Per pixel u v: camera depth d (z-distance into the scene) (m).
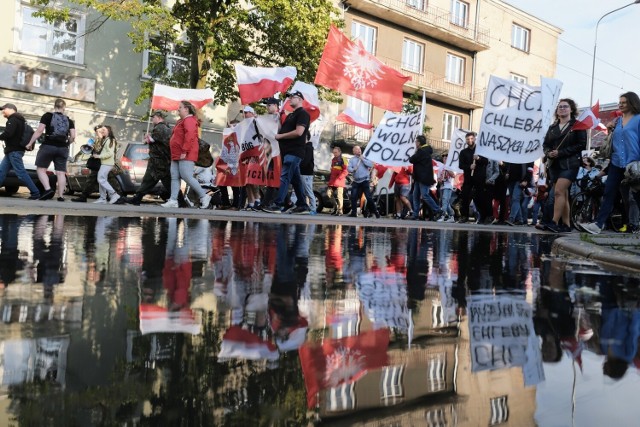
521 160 9.84
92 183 10.08
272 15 15.51
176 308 1.64
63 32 17.53
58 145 8.77
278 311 1.68
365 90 11.15
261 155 9.59
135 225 4.92
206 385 0.96
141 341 1.25
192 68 16.22
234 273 2.44
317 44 16.16
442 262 3.36
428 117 28.11
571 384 1.06
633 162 6.33
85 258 2.66
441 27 26.86
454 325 1.60
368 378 1.04
